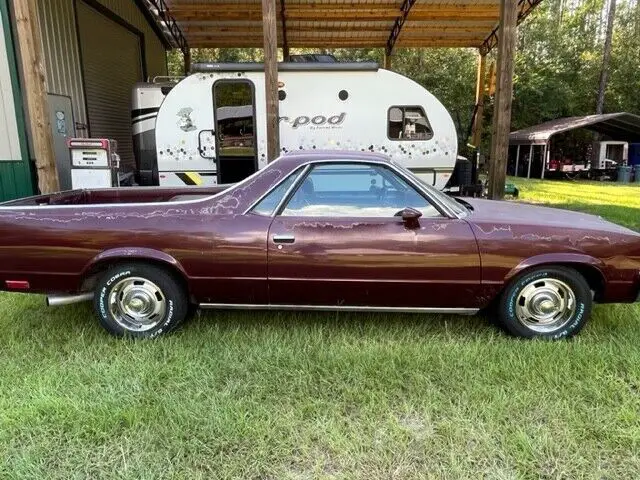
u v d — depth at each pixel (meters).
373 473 2.28
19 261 3.53
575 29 26.16
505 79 6.62
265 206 3.59
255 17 11.74
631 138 21.50
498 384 3.03
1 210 3.54
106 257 3.50
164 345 3.50
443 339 3.68
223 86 7.70
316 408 2.77
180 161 7.85
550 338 3.62
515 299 3.60
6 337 3.69
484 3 11.04
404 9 11.36
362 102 7.86
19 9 5.65
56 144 8.70
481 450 2.43
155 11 12.91
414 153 8.02
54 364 3.28
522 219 3.68
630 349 3.42
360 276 3.52
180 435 2.51
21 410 2.69
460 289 3.55
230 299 3.64
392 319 4.04
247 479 2.24
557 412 2.73
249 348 3.48
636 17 26.70
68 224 3.52
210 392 2.92
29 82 5.82
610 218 9.05
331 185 3.65
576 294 3.58
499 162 6.83
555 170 20.03
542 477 2.26
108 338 3.66
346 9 11.36
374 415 2.71
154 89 9.60
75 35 9.52
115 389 2.94
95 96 10.55
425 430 2.60
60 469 2.29
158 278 3.60
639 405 2.80
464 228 3.52
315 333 3.72
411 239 3.49
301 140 7.92
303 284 3.56
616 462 2.37
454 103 22.91
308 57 8.33
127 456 2.38
